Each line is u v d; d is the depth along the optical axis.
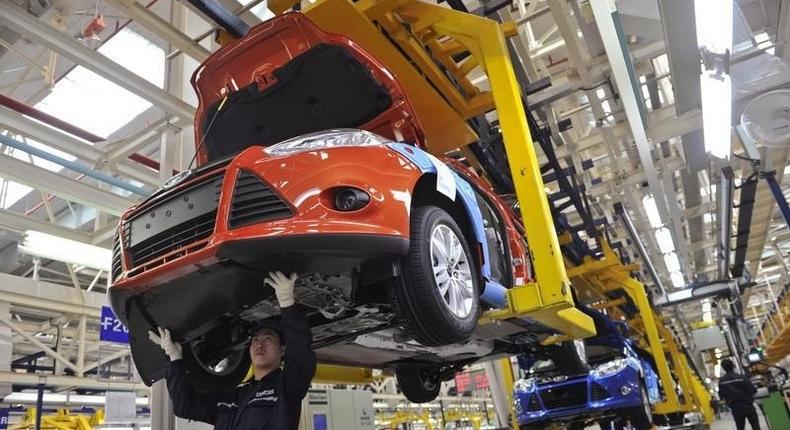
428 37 3.93
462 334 2.50
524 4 6.42
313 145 2.31
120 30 6.62
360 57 2.79
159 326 2.52
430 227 2.44
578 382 6.39
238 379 3.08
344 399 5.90
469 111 4.19
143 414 12.74
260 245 2.02
